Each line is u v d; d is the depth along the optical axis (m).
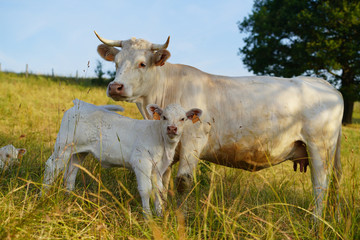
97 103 12.58
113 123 3.94
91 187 4.41
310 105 4.49
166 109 3.71
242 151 4.43
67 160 3.94
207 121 4.27
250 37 22.67
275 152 4.52
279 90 4.50
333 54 18.34
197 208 3.22
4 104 10.05
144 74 4.16
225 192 4.29
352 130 13.93
